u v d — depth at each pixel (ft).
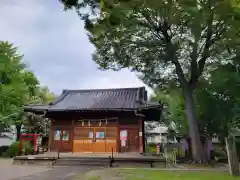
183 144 79.61
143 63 61.11
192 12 42.98
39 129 101.55
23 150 78.69
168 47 51.96
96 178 35.12
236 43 46.85
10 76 90.43
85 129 74.38
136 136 71.61
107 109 70.23
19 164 57.21
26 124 100.78
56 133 75.72
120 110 70.03
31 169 48.47
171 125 113.91
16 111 94.43
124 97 81.41
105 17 49.75
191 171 41.34
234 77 57.98
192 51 57.31
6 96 87.51
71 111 71.72
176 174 37.01
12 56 91.86
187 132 81.61
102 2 46.19
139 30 55.93
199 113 76.38
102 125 73.82
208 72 66.23
